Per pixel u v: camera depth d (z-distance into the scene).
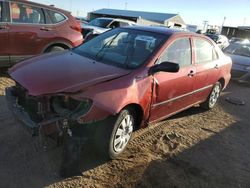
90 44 4.82
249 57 10.60
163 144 4.49
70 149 3.32
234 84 10.02
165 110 4.59
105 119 3.50
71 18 7.46
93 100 3.25
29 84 3.40
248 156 4.59
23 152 3.76
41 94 3.23
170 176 3.67
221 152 4.57
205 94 5.87
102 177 3.48
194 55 5.13
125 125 3.79
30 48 6.71
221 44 25.62
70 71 3.65
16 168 3.45
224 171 4.02
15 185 3.19
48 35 6.90
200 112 6.27
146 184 3.45
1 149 3.77
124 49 4.42
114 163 3.78
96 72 3.70
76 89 3.25
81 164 3.65
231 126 5.75
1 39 6.28
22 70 3.79
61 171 3.40
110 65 4.03
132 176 3.56
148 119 4.23
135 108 3.88
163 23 46.22
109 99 3.38
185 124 5.45
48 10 7.00
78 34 7.48
